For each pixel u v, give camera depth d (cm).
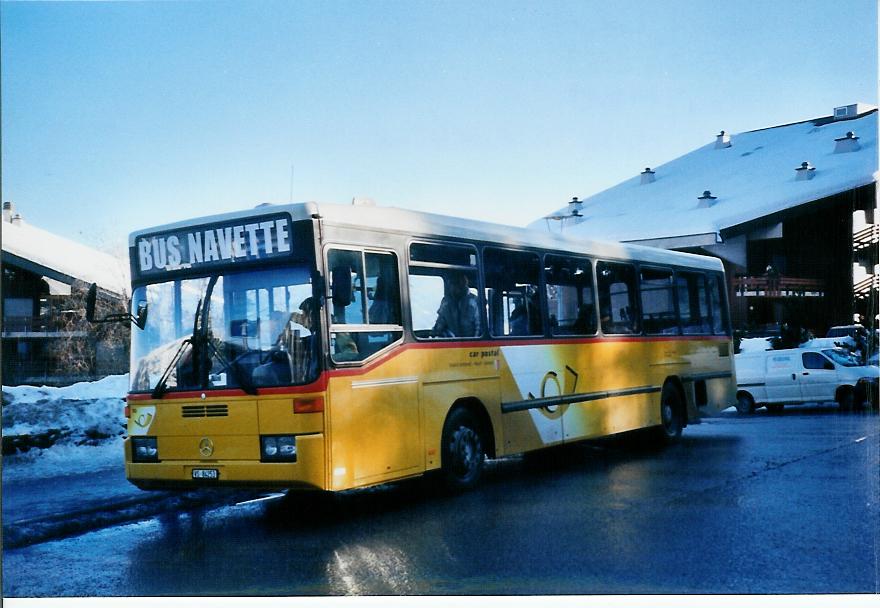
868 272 3581
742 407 2423
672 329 1491
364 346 896
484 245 1092
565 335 1219
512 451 1098
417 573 695
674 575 670
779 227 3231
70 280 3045
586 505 943
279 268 868
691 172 3925
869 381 2303
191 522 955
